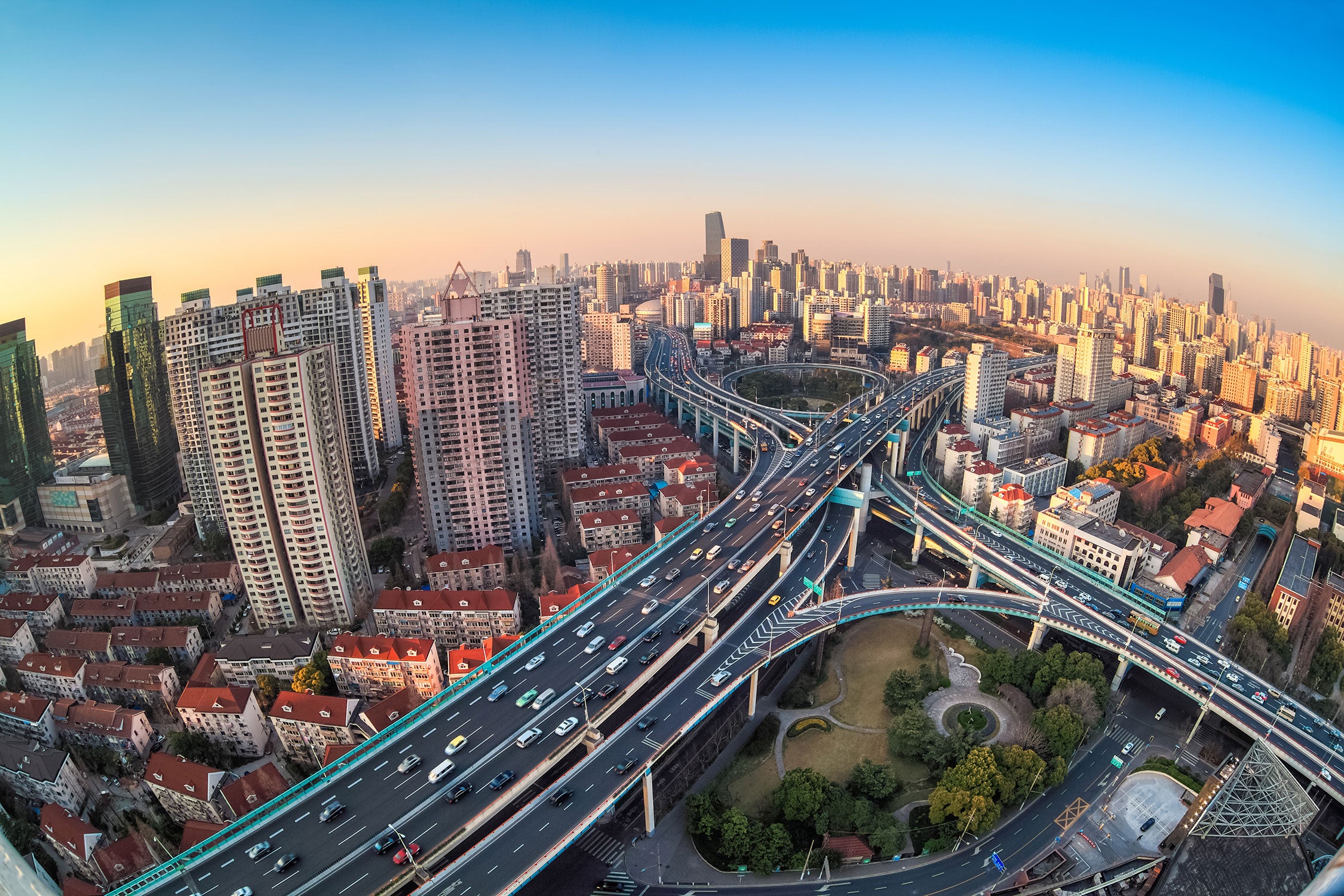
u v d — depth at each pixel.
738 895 184.38
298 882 154.88
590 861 192.12
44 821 196.88
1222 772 177.00
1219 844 167.38
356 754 190.00
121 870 183.12
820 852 192.38
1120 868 170.38
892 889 184.88
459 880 157.50
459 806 173.12
